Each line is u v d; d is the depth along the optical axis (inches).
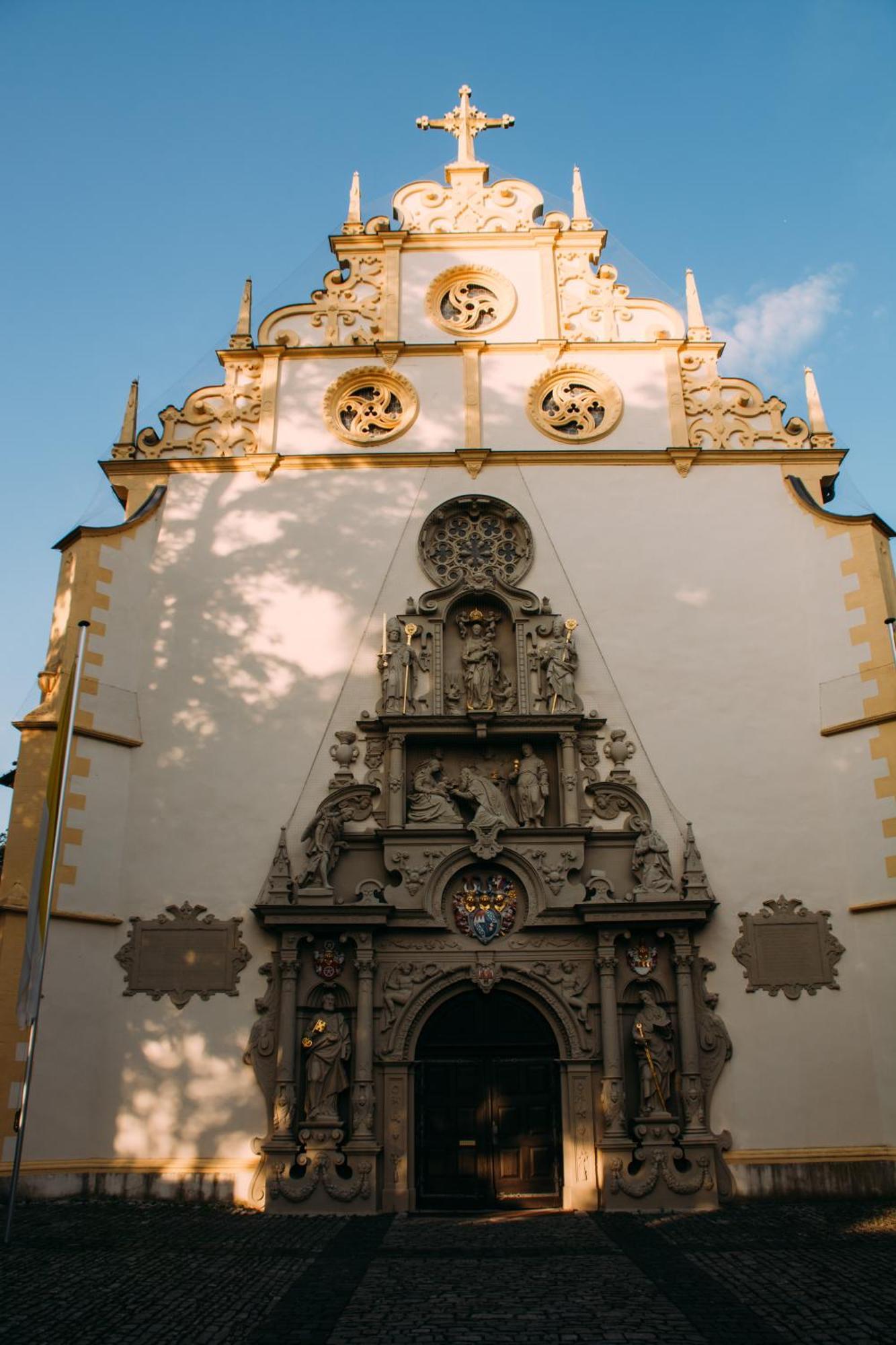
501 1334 374.0
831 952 703.1
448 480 824.3
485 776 743.7
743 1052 684.7
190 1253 510.9
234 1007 687.7
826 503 844.0
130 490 817.5
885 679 736.3
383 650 771.4
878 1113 671.8
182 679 763.4
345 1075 674.2
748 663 770.8
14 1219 590.9
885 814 713.0
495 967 695.7
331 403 849.5
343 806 733.3
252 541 802.8
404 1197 652.1
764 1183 657.6
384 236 898.7
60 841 690.2
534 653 773.9
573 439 839.1
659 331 868.6
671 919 690.8
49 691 727.1
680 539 807.7
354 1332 377.1
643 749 753.0
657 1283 447.8
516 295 889.5
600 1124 668.1
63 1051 659.4
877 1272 457.7
